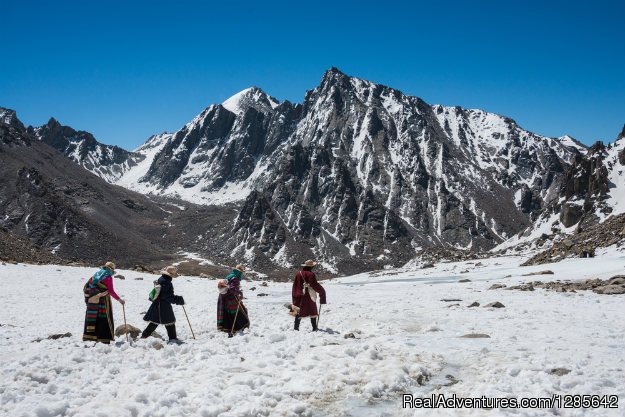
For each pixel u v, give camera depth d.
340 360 9.74
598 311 16.84
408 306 20.42
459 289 30.97
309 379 8.52
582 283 27.78
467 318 15.77
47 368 9.25
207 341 12.71
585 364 9.00
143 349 11.46
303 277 14.30
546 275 36.09
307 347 11.26
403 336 12.44
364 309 19.44
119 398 7.72
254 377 8.66
